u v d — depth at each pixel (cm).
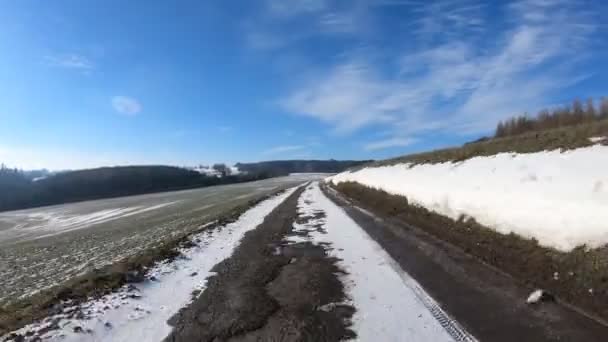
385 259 1176
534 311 707
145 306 894
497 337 631
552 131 1559
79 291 970
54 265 2095
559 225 917
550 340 603
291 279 1045
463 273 961
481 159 1706
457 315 729
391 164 3688
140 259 1288
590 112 2567
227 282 1058
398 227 1655
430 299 819
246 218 2495
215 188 10756
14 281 1848
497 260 998
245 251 1455
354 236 1586
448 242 1274
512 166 1369
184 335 733
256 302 880
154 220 3759
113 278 1060
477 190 1402
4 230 5231
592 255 786
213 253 1451
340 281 996
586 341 589
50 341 688
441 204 1574
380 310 788
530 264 905
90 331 745
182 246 1531
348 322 742
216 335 726
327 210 2598
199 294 970
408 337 664
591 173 986
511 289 823
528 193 1129
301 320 767
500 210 1173
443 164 2102
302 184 8262
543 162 1241
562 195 995
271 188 7831
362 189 3253
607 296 688
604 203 860
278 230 1895
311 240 1580
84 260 2070
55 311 841
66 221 5469
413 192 2003
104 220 4791
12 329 755
